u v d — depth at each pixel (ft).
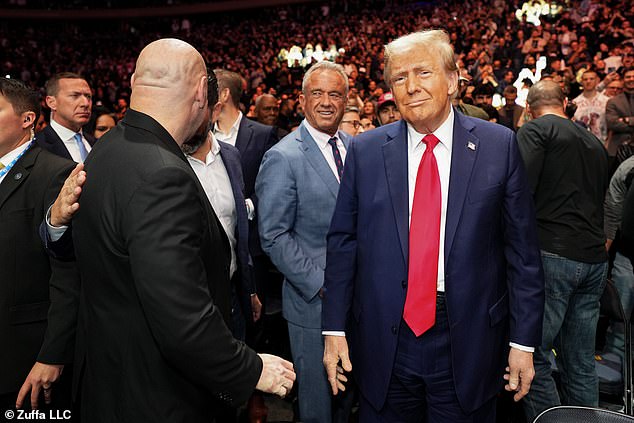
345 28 61.46
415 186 5.23
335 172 7.18
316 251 7.03
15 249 5.76
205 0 85.15
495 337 5.27
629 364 7.86
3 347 5.75
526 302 5.13
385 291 5.30
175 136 4.29
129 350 4.05
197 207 3.95
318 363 7.06
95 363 4.23
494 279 5.20
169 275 3.67
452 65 4.98
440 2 61.46
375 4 68.64
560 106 8.38
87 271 4.22
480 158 5.09
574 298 8.23
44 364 5.34
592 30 33.42
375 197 5.33
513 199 5.09
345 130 11.00
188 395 4.19
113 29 90.63
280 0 78.69
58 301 5.36
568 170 7.83
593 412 5.07
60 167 5.97
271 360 4.49
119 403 4.10
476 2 52.01
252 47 67.77
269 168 6.99
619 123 15.76
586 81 18.24
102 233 3.98
